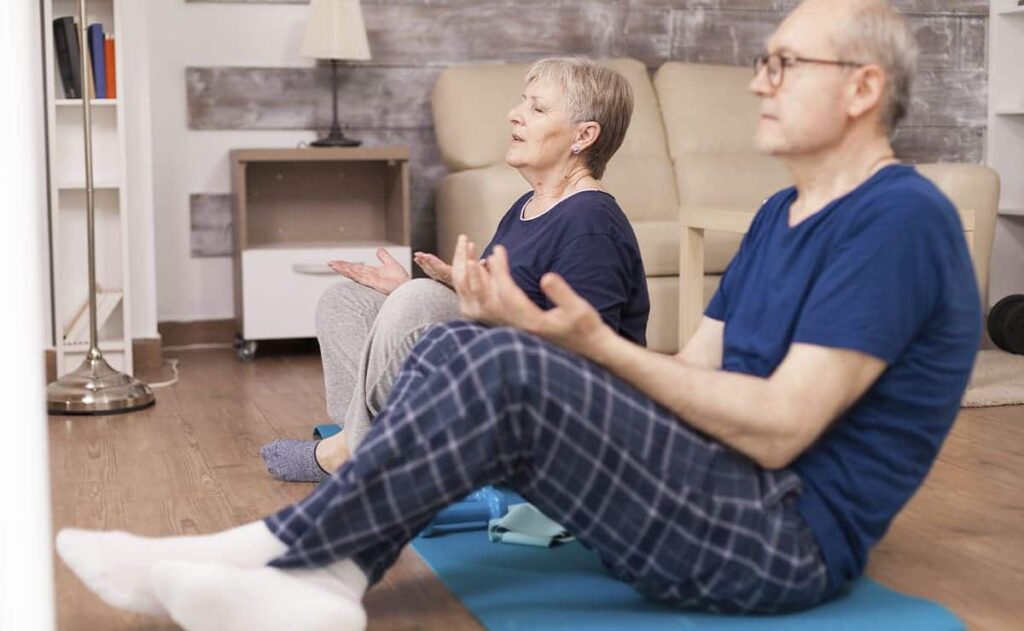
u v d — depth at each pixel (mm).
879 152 1679
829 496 1714
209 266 4984
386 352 2297
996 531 2441
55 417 3654
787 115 1658
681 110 4957
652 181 4789
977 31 5590
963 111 5605
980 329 1702
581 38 5211
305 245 4840
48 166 4281
